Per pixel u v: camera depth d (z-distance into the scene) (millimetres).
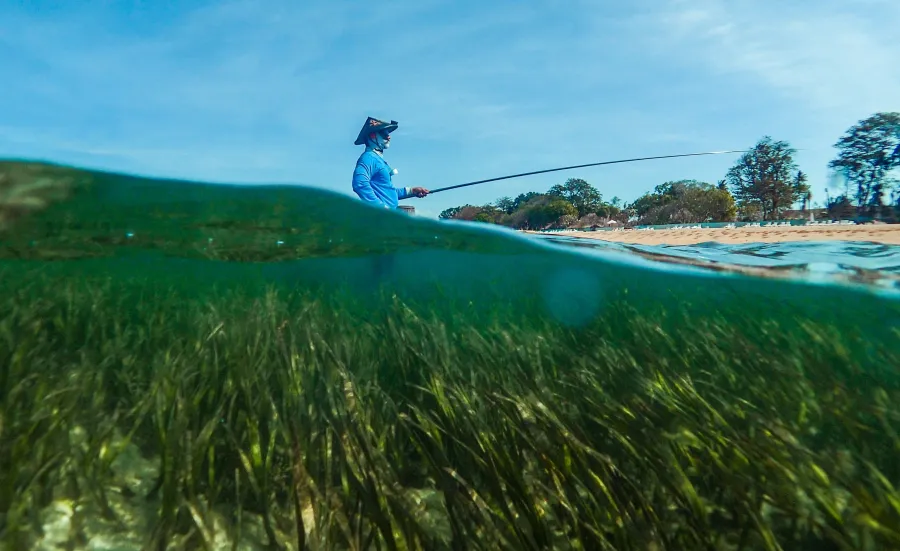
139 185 3264
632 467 1495
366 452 1318
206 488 1341
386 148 4105
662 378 2111
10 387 1751
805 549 1222
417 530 1155
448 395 1789
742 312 5027
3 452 1361
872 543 1142
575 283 6164
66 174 3119
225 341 2287
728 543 1232
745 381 2258
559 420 1576
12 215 3750
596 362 2424
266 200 3508
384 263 6094
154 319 3033
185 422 1439
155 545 1144
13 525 1140
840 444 1695
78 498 1300
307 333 2451
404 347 2447
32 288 4922
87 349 2303
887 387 2268
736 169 29797
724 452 1464
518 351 2541
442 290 6750
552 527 1266
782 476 1348
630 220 34594
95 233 4352
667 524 1262
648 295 5859
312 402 1678
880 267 3463
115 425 1505
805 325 3734
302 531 1125
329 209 3715
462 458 1526
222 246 4980
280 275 7055
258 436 1398
